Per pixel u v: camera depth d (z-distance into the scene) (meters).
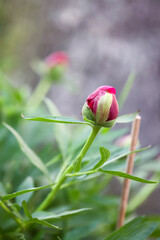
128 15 1.55
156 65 1.47
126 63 1.49
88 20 1.58
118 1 1.58
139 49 1.50
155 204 1.14
